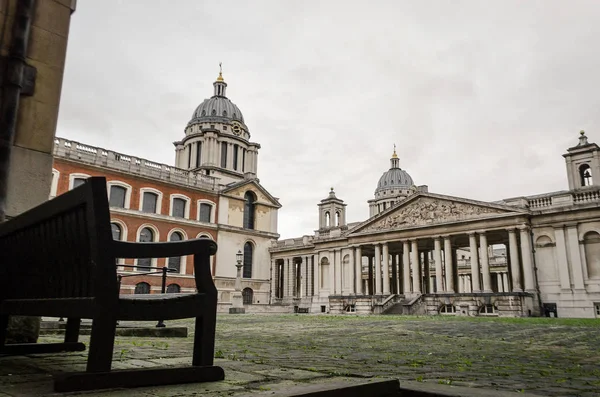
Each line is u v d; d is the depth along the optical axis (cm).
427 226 4941
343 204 7506
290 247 6650
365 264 7769
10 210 562
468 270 7069
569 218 4156
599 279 3934
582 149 4391
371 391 336
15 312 439
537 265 4281
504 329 1658
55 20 639
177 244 376
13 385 331
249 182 6606
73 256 358
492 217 4459
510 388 437
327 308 6059
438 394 332
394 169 12462
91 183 329
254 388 344
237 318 3008
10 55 573
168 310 362
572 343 1079
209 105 8156
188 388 340
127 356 531
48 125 613
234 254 6203
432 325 1955
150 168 5372
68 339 553
